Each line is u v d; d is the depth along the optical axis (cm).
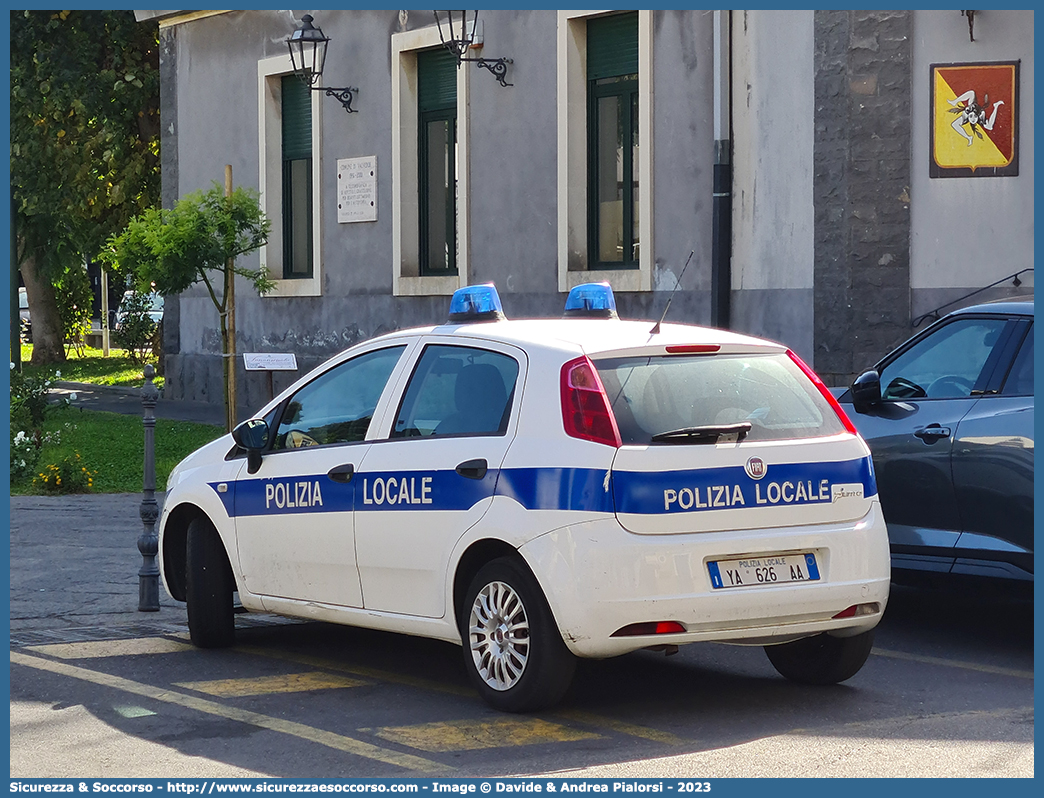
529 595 619
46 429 2002
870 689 698
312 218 2195
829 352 1474
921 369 846
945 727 621
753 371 661
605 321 699
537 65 1791
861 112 1448
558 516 609
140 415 2233
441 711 648
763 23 1520
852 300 1459
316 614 738
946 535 801
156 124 3053
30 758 575
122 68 2975
